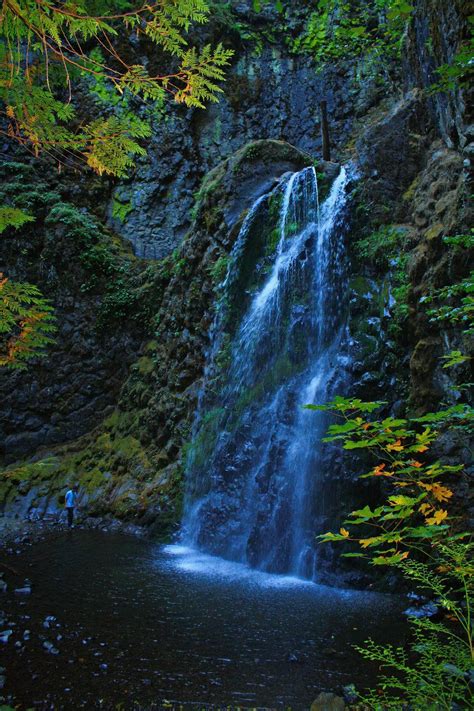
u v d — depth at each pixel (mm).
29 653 5383
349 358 10172
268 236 13844
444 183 10312
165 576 8523
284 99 19547
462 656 3090
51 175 18859
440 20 9883
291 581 8344
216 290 14180
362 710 4125
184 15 2535
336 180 13023
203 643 5723
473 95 8883
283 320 12281
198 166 19562
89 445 16172
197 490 11805
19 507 14469
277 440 10547
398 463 2936
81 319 17594
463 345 8234
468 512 7156
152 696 4531
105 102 18609
